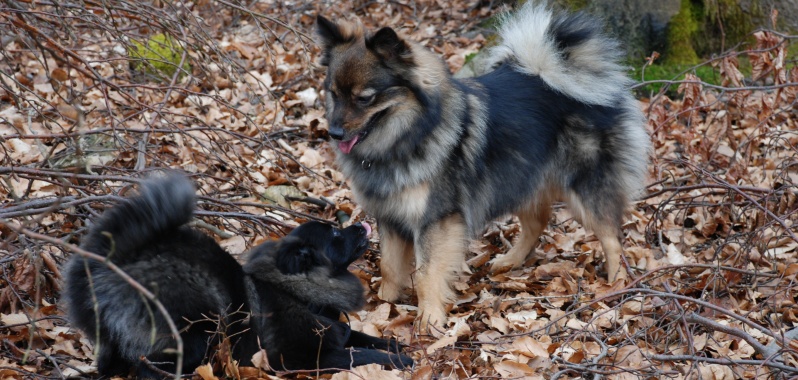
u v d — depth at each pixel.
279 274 3.78
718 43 5.15
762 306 3.96
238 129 4.68
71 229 4.04
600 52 4.16
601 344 3.78
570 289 4.08
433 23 5.84
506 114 4.10
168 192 3.71
